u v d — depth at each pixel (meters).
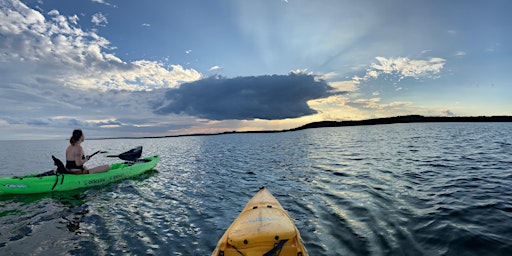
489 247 4.40
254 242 3.71
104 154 31.09
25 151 39.34
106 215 7.02
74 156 10.16
